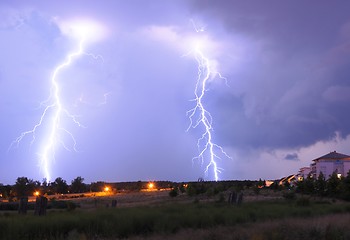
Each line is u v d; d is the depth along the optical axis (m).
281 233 14.98
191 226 19.55
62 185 106.44
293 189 73.62
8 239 14.59
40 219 17.73
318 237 14.66
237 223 21.22
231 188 75.12
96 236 15.64
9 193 90.88
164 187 124.06
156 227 17.97
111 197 80.00
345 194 56.81
